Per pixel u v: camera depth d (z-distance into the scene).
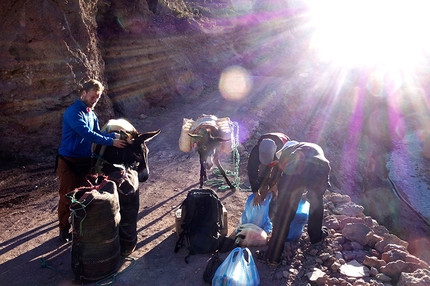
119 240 5.43
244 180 9.62
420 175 33.22
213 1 37.88
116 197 5.18
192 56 25.16
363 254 5.73
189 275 5.43
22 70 10.77
